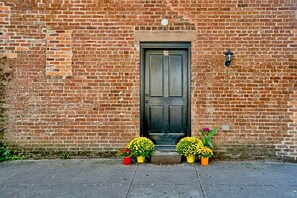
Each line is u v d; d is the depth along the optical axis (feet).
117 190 13.74
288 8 18.84
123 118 19.35
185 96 19.85
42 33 19.24
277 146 18.89
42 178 15.52
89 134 19.36
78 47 19.26
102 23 19.26
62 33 19.25
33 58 19.25
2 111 19.30
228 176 15.78
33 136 19.38
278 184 14.57
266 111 18.92
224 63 19.04
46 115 19.33
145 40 19.21
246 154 18.97
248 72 18.97
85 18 19.26
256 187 14.14
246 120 18.98
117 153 19.33
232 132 19.03
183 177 15.60
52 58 19.25
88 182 14.87
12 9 19.20
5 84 19.25
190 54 19.40
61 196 13.07
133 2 19.25
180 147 18.12
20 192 13.56
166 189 13.84
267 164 18.25
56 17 19.24
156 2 19.20
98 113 19.34
